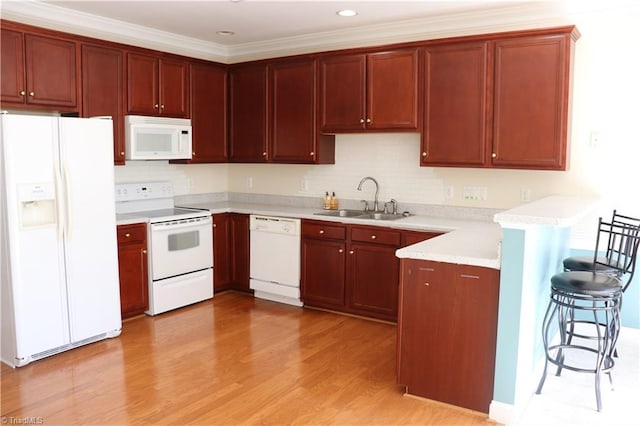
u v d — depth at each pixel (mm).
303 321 4406
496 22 4184
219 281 5180
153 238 4418
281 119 5066
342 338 4000
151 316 4500
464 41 4027
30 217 3535
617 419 2822
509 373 2732
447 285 2879
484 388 2836
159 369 3422
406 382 3057
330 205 5102
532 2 3885
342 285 4551
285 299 4953
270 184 5629
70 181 3652
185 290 4750
